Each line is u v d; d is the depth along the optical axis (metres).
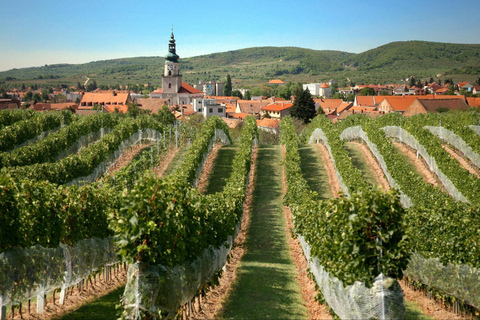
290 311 16.14
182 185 14.74
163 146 46.81
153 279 12.58
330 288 14.57
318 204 17.89
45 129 48.47
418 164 41.56
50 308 15.17
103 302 16.16
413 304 16.73
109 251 19.22
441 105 91.75
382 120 54.16
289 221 31.62
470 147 38.69
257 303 16.84
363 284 12.37
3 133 40.16
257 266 22.30
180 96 167.00
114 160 41.66
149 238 12.70
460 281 15.67
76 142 44.34
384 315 11.92
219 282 19.62
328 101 166.88
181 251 13.81
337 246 12.83
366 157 46.47
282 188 39.88
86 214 17.89
